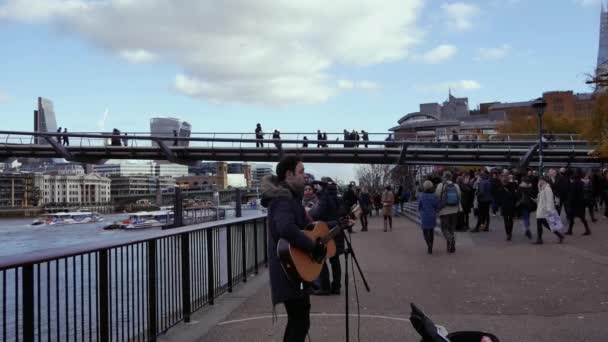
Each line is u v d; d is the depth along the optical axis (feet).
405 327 23.16
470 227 73.67
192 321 25.08
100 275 17.37
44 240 122.42
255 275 40.06
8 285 13.04
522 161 169.07
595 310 25.55
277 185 15.66
